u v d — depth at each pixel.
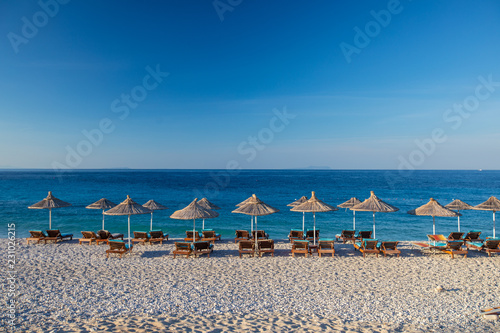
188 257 12.47
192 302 7.60
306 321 6.47
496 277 9.88
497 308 7.16
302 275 10.05
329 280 9.55
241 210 12.97
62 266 10.98
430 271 10.55
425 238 18.50
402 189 56.41
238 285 9.02
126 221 23.73
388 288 8.85
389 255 12.88
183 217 12.56
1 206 30.61
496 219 25.23
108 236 14.73
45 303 7.38
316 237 15.54
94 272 10.23
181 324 6.14
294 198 41.34
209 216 12.82
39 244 14.73
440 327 6.26
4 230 19.98
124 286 8.81
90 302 7.50
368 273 10.31
